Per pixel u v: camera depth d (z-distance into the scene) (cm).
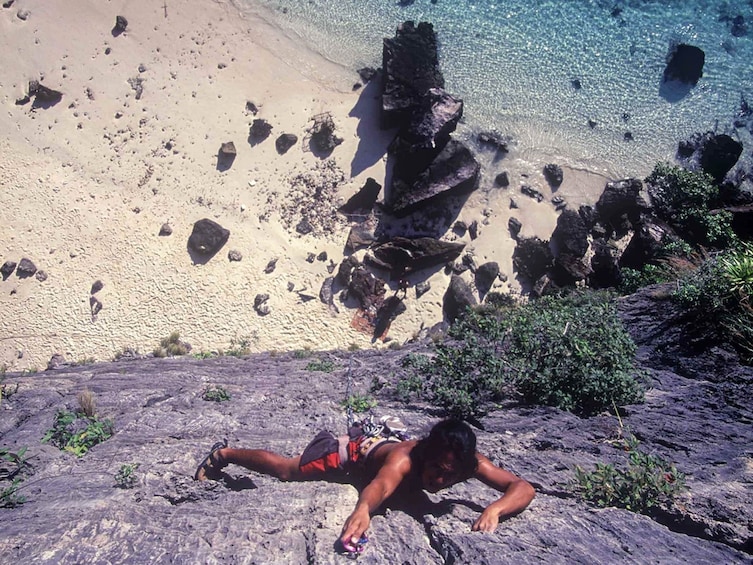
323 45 2455
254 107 2362
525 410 756
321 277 2216
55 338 2139
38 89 2325
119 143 2311
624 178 2381
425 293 2220
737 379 947
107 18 2419
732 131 2464
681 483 468
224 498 430
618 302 1309
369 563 328
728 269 1112
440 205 2288
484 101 2414
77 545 337
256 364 1456
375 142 2331
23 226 2220
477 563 329
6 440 640
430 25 2395
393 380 944
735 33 2567
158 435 652
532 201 2331
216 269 2205
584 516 426
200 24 2441
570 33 2523
